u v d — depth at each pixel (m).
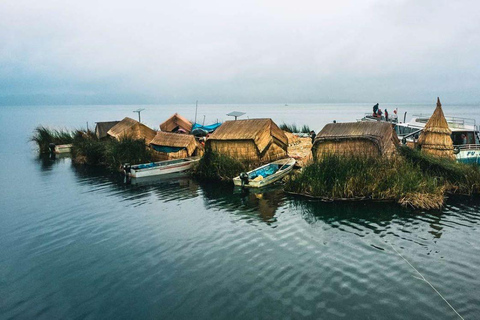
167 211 16.95
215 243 12.98
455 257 11.18
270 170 23.00
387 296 9.24
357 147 20.92
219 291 9.81
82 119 121.25
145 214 16.61
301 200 17.42
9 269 11.55
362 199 16.73
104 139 36.16
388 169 17.33
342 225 14.05
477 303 8.82
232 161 23.34
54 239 13.94
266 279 10.32
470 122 74.00
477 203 15.89
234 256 11.88
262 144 24.53
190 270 11.06
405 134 27.27
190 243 13.06
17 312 9.20
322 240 12.78
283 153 26.92
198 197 19.17
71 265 11.70
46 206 18.33
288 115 137.12
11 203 19.02
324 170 18.05
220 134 25.39
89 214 16.84
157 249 12.67
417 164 17.94
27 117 142.00
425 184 16.22
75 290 10.16
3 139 54.59
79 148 33.03
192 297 9.58
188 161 26.55
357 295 9.34
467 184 17.20
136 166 25.89
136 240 13.57
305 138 38.03
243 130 24.92
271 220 15.02
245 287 9.95
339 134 21.50
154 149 28.98
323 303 9.05
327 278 10.23
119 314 8.97
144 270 11.18
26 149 42.16
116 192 20.86
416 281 9.89
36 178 25.42
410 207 15.63
